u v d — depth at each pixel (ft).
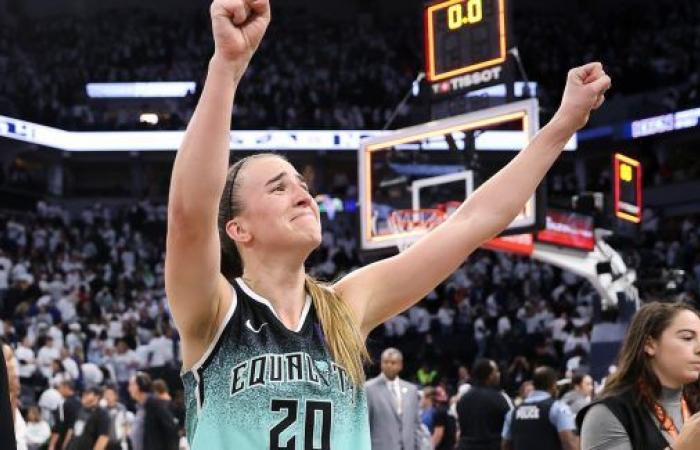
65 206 107.65
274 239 8.20
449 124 40.09
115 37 119.44
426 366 65.36
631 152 105.29
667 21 117.29
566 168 110.63
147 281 89.71
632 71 108.78
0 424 7.53
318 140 105.50
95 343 67.21
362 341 8.36
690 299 37.35
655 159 103.45
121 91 112.47
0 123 98.89
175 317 7.89
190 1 126.82
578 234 43.11
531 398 30.17
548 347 68.23
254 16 7.55
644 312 12.44
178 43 119.85
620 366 12.46
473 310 80.43
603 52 115.85
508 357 70.49
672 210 101.04
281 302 8.21
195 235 7.56
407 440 30.40
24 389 56.85
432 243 9.09
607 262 43.09
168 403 37.40
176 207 7.54
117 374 62.23
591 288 81.82
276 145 104.58
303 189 8.46
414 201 40.86
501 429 32.35
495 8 40.34
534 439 29.73
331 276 92.68
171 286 7.74
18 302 76.59
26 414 46.60
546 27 120.47
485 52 40.60
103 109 111.96
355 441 7.91
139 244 96.63
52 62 114.83
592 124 108.37
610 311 43.14
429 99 42.60
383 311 8.96
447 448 42.09
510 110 38.19
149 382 37.29
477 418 32.40
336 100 112.27
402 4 127.95
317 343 8.05
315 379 7.84
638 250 86.74
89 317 76.79
